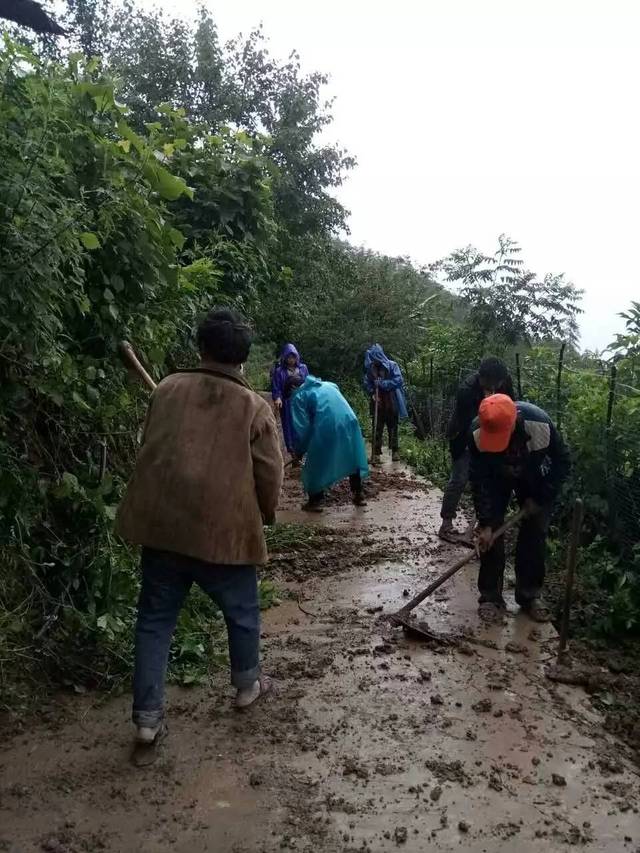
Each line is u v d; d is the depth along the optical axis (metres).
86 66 4.55
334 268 19.75
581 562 5.69
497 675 4.01
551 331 14.78
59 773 3.01
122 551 4.16
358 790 2.97
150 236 4.31
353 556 6.13
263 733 3.38
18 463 3.60
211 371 3.30
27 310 3.23
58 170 3.70
